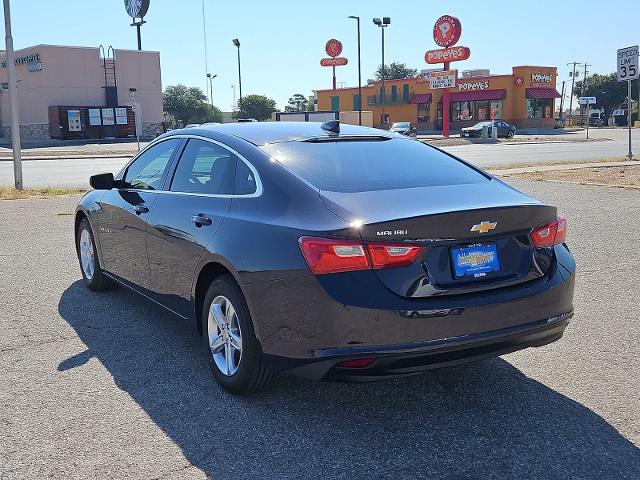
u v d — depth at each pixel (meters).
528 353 4.88
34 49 55.44
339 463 3.38
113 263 5.86
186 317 4.70
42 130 56.12
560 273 3.96
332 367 3.54
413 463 3.38
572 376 4.45
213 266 4.26
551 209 3.96
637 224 9.85
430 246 3.55
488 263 3.71
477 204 3.77
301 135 4.68
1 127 61.28
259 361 3.97
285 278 3.65
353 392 4.23
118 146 42.78
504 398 4.13
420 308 3.47
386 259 3.47
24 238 9.29
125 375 4.52
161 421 3.84
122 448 3.53
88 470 3.31
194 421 3.84
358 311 3.43
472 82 71.38
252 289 3.82
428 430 3.73
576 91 111.75
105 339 5.22
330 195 3.83
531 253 3.88
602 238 8.84
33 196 13.95
